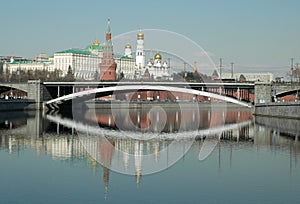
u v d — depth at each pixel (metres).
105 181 25.39
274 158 34.62
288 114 76.75
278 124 66.12
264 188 24.53
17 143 43.16
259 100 88.31
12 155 35.25
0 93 124.69
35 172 28.30
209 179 26.45
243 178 26.95
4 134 51.69
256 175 27.91
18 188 24.23
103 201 21.70
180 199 22.23
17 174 27.77
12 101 93.56
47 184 25.00
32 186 24.61
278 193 23.39
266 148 40.66
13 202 21.66
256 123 68.38
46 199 22.03
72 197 22.50
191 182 25.72
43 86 103.31
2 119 74.44
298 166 30.97
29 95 102.56
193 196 22.80
